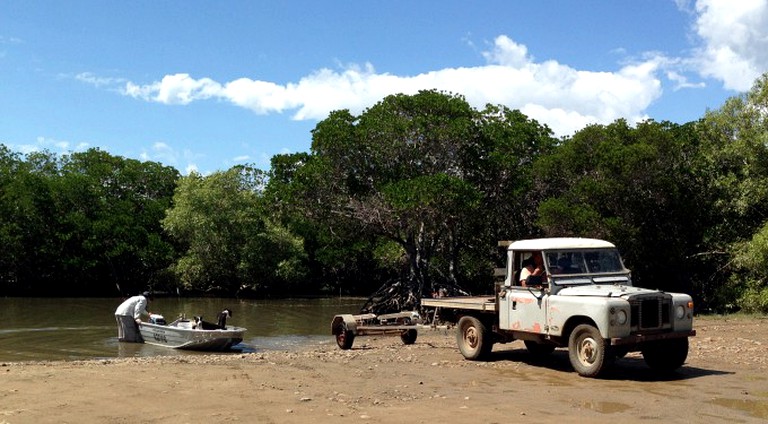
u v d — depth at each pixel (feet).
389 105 123.44
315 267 211.82
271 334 90.02
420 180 109.50
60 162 217.77
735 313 102.73
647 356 43.98
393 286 126.72
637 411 31.30
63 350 70.08
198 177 188.34
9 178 193.67
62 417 27.94
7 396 31.86
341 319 63.72
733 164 115.85
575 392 36.29
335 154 119.96
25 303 151.53
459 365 47.19
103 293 196.75
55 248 187.01
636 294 40.19
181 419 28.17
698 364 46.68
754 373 42.80
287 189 120.98
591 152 121.70
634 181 114.93
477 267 152.66
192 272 183.21
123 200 204.64
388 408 31.35
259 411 29.96
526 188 124.67
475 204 112.68
